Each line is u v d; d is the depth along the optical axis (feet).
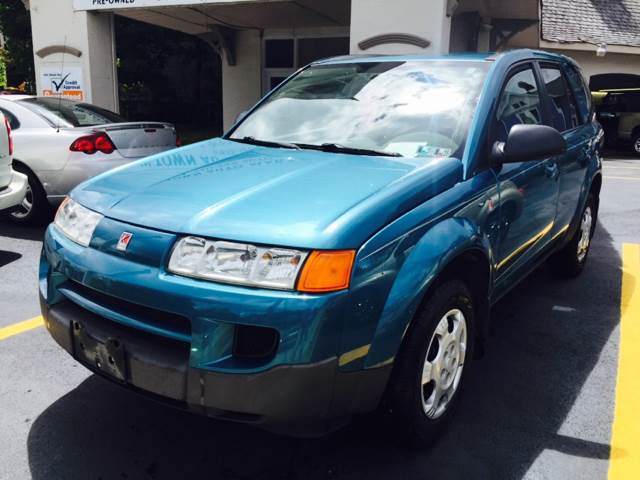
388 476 8.46
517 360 12.07
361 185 8.49
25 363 11.56
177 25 46.85
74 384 10.82
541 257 13.57
